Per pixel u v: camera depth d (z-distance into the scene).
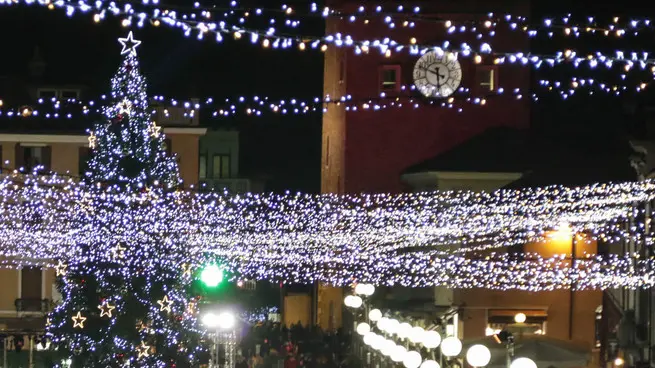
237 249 55.34
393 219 57.25
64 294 44.22
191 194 55.41
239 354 50.34
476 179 58.69
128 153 44.41
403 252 58.09
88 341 43.19
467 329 51.88
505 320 51.66
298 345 58.47
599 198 46.91
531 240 49.84
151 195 44.44
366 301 44.88
